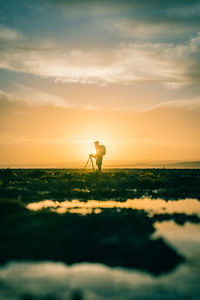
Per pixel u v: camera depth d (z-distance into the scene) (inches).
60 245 269.4
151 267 229.8
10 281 206.5
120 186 743.7
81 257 246.4
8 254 248.1
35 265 231.1
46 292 192.2
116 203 508.1
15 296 186.5
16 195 508.4
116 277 213.5
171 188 721.0
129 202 520.4
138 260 241.8
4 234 289.6
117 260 241.0
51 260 239.6
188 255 252.5
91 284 203.6
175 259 244.1
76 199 547.8
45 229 309.0
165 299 184.9
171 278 212.1
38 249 259.4
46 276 213.9
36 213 370.3
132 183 776.3
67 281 207.2
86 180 813.2
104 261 239.1
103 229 318.7
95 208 450.6
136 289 197.0
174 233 313.9
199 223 358.0
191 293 191.5
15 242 272.2
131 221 355.3
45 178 838.5
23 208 379.2
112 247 267.4
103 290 195.5
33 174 962.7
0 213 349.4
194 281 207.8
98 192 631.2
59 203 499.2
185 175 961.5
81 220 349.4
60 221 341.7
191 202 525.3
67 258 243.9
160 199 560.1
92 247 266.7
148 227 335.3
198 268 227.9
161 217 389.1
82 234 300.0
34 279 209.5
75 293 191.6
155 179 820.0
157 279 211.2
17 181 759.7
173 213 416.8
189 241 287.7
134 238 293.1
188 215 403.5
